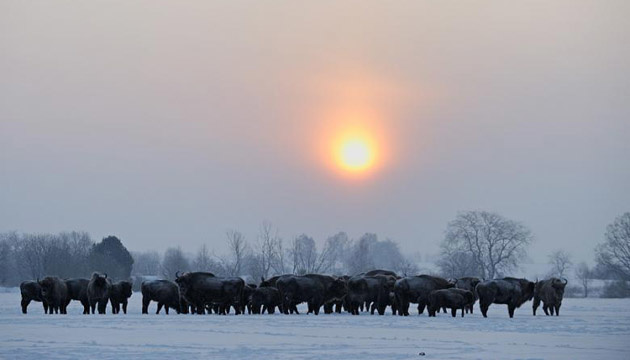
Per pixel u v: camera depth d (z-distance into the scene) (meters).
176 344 57.53
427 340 61.16
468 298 95.56
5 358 49.12
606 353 52.12
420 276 100.19
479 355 50.78
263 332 68.44
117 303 107.75
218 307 105.44
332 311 108.31
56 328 72.75
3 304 138.00
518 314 104.25
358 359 48.47
